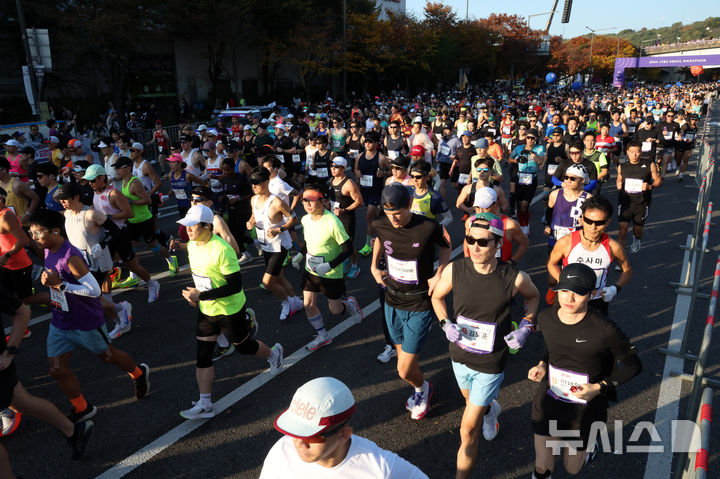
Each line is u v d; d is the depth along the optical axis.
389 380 4.86
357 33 42.34
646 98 41.16
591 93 68.88
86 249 5.50
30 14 26.48
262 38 36.16
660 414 4.29
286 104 42.34
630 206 7.80
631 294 6.82
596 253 4.20
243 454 3.86
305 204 4.93
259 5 34.31
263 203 5.69
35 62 18.16
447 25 55.75
